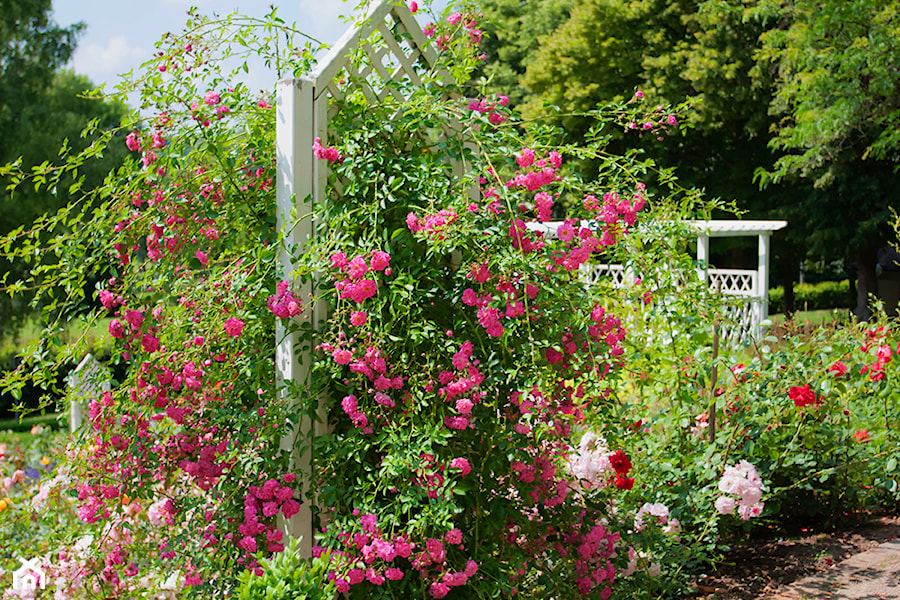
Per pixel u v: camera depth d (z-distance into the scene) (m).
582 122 16.39
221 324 2.68
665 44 16.12
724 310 3.77
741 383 3.84
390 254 2.66
